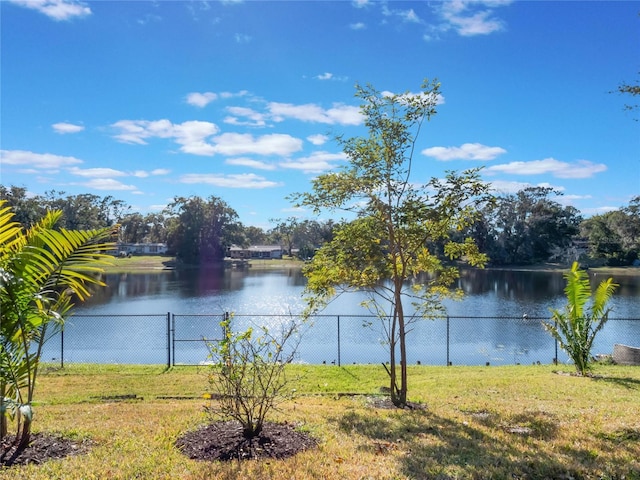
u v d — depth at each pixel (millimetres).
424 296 8195
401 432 5645
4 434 4781
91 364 12359
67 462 4305
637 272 60344
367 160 7086
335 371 11258
